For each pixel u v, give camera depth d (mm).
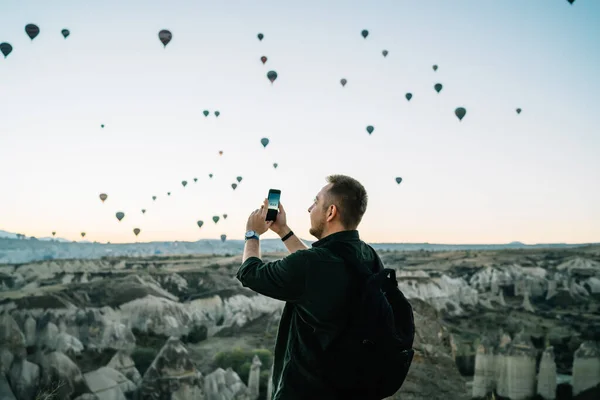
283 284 2217
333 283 2211
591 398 60594
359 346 2148
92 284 91312
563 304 120312
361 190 2502
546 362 61781
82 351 62031
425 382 12164
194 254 178000
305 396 2184
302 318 2248
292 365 2246
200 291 109625
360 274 2238
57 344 60031
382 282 2244
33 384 45656
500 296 121500
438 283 113938
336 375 2148
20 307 66812
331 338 2172
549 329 95375
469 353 74375
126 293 86375
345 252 2316
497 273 135875
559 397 62375
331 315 2178
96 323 67812
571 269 146375
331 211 2461
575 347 85062
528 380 61812
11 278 112875
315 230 2545
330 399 2168
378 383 2172
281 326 2412
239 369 64062
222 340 80125
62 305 69562
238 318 90125
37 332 61906
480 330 92125
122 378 52125
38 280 112312
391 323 2156
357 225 2490
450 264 151750
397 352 2166
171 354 50250
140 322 80562
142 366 63469
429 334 13945
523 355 62875
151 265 137500
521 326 94938
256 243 2496
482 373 64000
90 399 46562
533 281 131000
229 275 123562
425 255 167750
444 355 13195
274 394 2301
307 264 2229
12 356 47500
